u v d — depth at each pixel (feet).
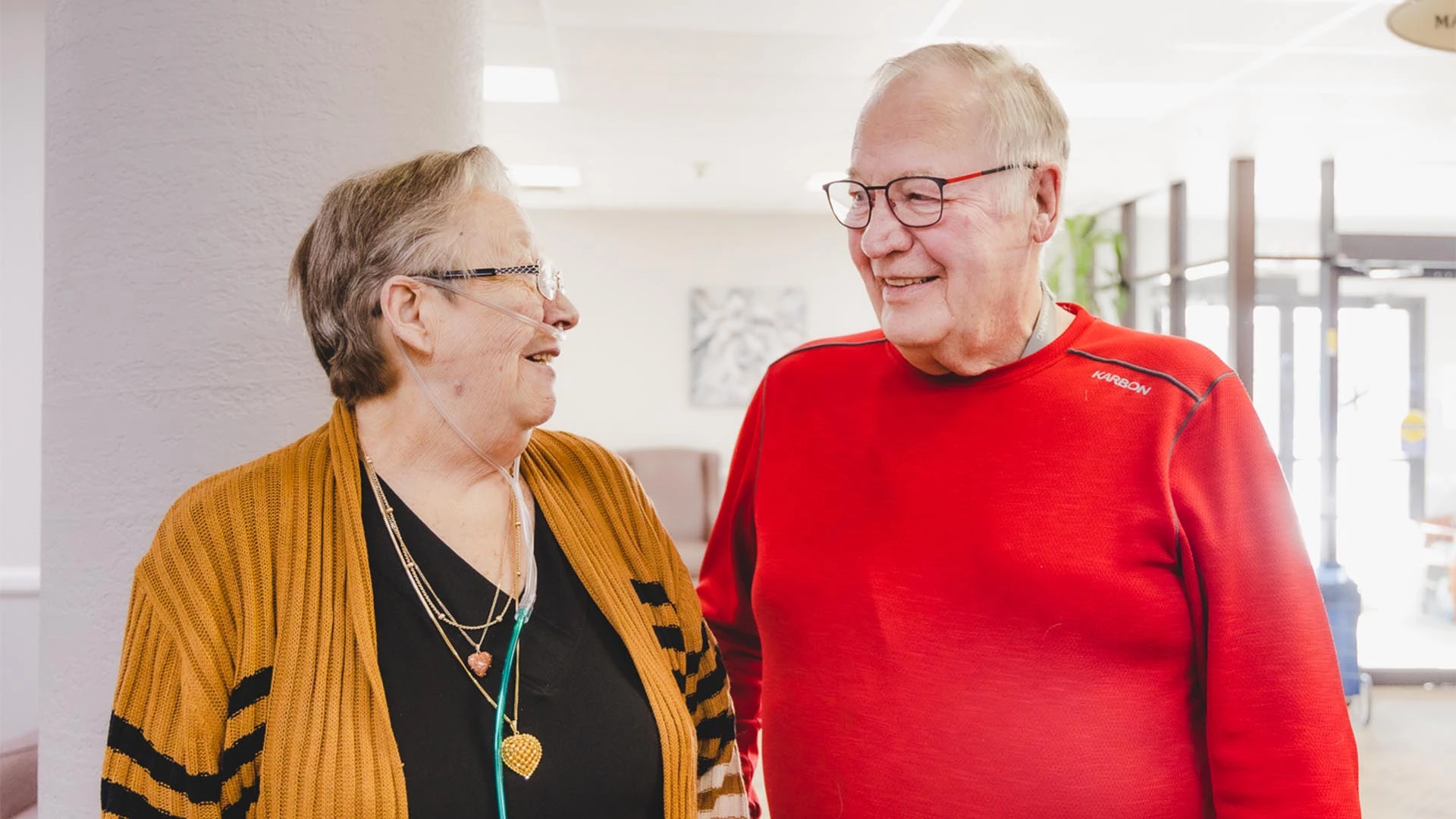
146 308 4.04
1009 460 3.63
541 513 3.47
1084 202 23.25
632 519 3.73
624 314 23.86
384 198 3.10
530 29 11.75
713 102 14.73
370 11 4.27
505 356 3.15
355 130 4.25
